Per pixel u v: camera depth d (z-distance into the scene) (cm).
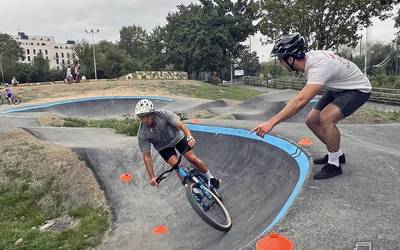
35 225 729
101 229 682
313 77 383
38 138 1099
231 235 469
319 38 3394
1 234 678
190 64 5388
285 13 3409
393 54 4081
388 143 734
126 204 773
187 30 5209
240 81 6612
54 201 809
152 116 457
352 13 3231
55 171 884
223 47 5191
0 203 811
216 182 502
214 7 5144
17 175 894
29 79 5972
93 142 1152
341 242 318
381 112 1719
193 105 2200
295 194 436
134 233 655
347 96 414
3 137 1095
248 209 557
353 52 4547
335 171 448
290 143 646
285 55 393
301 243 327
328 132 426
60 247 627
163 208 739
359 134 816
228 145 841
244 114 1656
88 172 869
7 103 2583
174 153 500
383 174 453
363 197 394
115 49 6894
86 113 2353
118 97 2538
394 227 330
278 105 1783
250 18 5244
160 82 3750
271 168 635
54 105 2272
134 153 977
